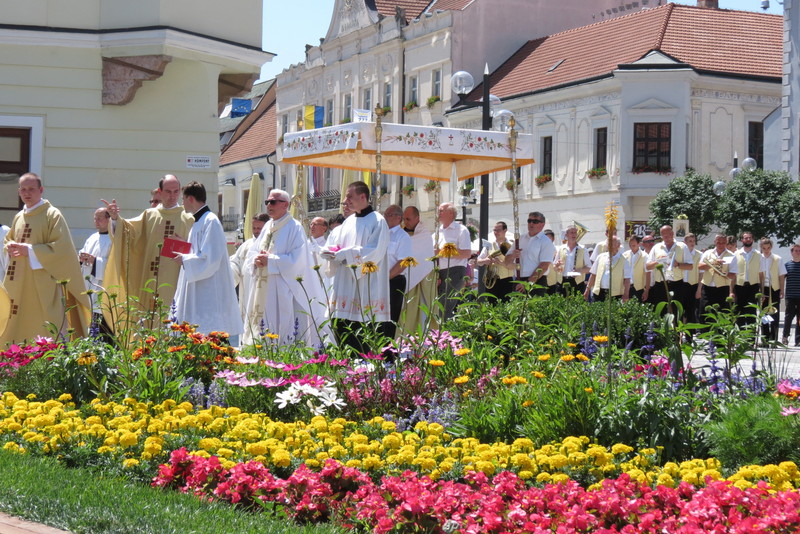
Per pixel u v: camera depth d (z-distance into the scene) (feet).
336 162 53.31
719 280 68.33
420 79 183.21
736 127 149.79
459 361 28.84
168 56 57.88
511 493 17.56
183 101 60.18
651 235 69.36
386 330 38.70
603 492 17.06
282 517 18.13
